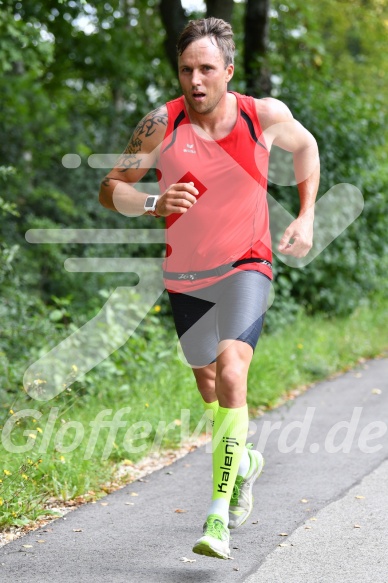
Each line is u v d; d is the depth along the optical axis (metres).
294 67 35.44
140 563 10.29
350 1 48.91
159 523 11.87
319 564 10.16
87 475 13.47
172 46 35.56
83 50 44.97
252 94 34.44
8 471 12.67
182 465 15.07
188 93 10.24
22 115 44.00
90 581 9.70
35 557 10.52
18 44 29.75
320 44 40.44
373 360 27.56
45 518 12.09
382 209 34.09
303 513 12.18
